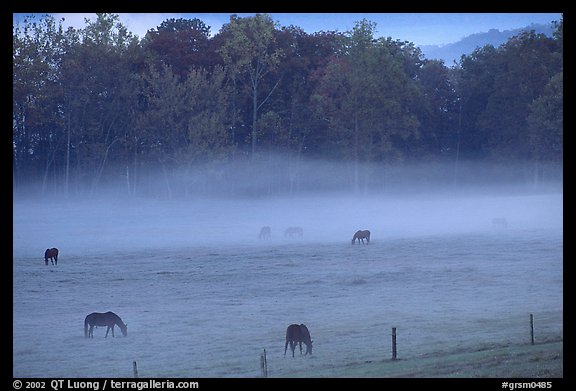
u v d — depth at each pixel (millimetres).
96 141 195375
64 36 189250
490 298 68625
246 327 57844
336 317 61188
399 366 41531
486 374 38094
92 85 187875
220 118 189625
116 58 188750
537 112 189125
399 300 69000
